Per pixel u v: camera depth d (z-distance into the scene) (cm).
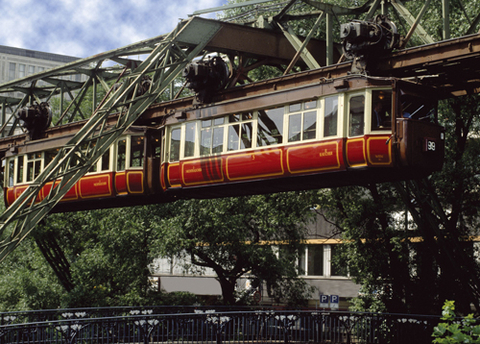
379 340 2302
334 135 1692
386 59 1688
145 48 2419
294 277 3347
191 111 2112
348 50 1712
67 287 3359
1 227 1964
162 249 2914
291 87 1861
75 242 3559
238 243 3109
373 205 2508
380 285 2617
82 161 2081
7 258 3812
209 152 2034
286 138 1816
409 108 1652
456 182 2322
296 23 3306
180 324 2270
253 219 3247
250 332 2314
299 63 2255
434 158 1666
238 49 2088
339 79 1688
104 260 3116
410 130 1595
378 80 1631
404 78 1727
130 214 3084
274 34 2161
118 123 2127
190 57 2094
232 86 2136
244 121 1948
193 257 3269
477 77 1739
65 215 3406
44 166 2638
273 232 3188
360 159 1641
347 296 4278
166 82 2112
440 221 2436
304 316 2198
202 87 2109
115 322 2242
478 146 2375
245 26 2103
